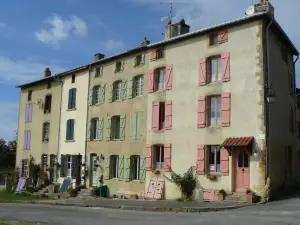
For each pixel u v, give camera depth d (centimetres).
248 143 1867
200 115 2144
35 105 3566
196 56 2219
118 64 2756
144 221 1348
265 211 1516
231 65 2045
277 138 2020
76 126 3039
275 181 1931
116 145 2648
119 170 2594
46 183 3212
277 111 2058
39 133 3447
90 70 2986
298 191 2155
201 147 2114
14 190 3484
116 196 2567
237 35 2047
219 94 2081
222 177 1997
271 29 2059
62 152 3138
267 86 1925
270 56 2019
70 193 2775
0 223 1320
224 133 2025
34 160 3450
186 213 1612
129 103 2598
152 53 2478
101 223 1320
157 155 2389
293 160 2283
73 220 1421
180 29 2481
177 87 2292
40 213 1700
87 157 2881
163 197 2272
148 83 2475
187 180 2127
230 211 1580
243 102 1972
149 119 2433
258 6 2017
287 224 1189
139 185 2434
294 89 2419
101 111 2823
